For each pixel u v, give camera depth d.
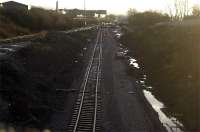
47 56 41.69
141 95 30.58
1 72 25.67
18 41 49.94
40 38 53.06
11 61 28.86
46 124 21.88
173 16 85.88
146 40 59.94
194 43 39.41
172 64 37.34
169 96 29.25
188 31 47.03
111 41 83.38
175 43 43.66
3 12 79.94
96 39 88.31
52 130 20.91
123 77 38.75
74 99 28.50
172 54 39.97
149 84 35.31
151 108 26.52
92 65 46.75
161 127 22.09
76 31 93.25
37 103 24.80
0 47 40.00
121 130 21.59
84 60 51.34
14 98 22.83
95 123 22.50
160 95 30.70
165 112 25.66
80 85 33.97
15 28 72.69
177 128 21.84
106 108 26.20
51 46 48.34
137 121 23.44
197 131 20.95
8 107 21.53
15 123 20.28
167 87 31.66
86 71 42.06
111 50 64.19
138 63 48.38
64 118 23.47
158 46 49.06
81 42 72.81
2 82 24.28
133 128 21.98
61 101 27.66
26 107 22.45
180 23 59.66
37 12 94.38
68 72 40.03
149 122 23.22
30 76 29.58
